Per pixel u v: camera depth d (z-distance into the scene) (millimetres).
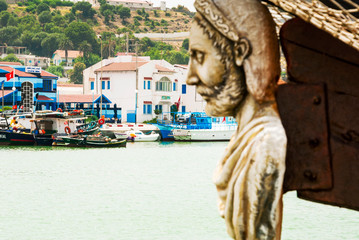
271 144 4027
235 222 4160
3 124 87562
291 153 4457
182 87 126500
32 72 110375
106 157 66875
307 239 23359
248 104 4250
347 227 25438
